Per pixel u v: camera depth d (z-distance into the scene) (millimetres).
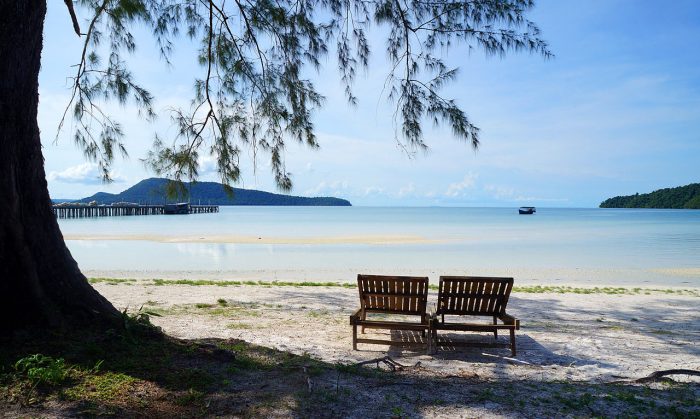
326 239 32938
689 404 3990
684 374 5008
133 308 8227
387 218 86562
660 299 11148
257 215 103938
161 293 10297
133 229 44469
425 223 63312
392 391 4082
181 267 18047
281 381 4168
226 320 7566
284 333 6785
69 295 4648
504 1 6977
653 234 41031
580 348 6293
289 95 8859
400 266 18844
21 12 4156
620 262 20938
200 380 4000
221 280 13391
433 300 10469
